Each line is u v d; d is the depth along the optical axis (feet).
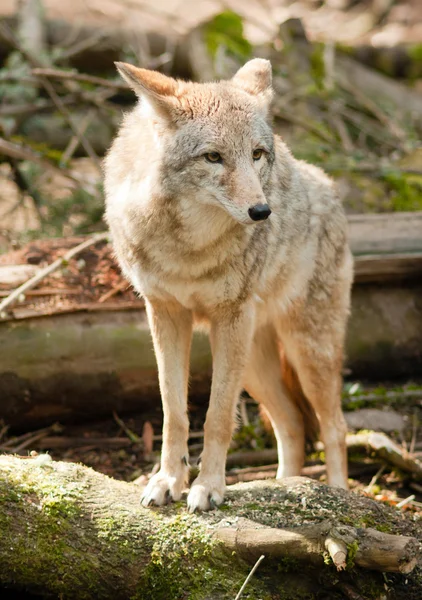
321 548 20.59
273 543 21.06
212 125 23.30
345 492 23.57
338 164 48.19
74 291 33.24
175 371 25.45
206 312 25.63
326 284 29.25
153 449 32.78
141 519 22.26
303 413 30.91
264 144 24.14
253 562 21.34
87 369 32.63
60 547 21.48
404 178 46.70
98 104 52.13
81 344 32.48
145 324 33.42
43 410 32.73
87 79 47.21
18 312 31.99
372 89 63.62
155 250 24.23
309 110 57.36
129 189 24.68
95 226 45.65
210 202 23.41
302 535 20.95
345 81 61.87
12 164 48.57
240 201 22.76
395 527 21.94
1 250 44.50
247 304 25.30
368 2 92.07
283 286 28.40
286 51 60.80
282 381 30.76
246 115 23.72
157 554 21.53
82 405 33.19
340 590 20.88
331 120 57.36
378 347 37.22
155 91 23.82
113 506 22.47
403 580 20.85
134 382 33.45
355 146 57.00
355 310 37.24
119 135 26.55
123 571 21.49
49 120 55.31
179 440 24.94
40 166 47.60
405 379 38.37
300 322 29.07
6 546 21.38
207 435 24.70
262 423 34.76
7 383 31.76
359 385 37.50
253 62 27.43
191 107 23.62
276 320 29.32
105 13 70.13
